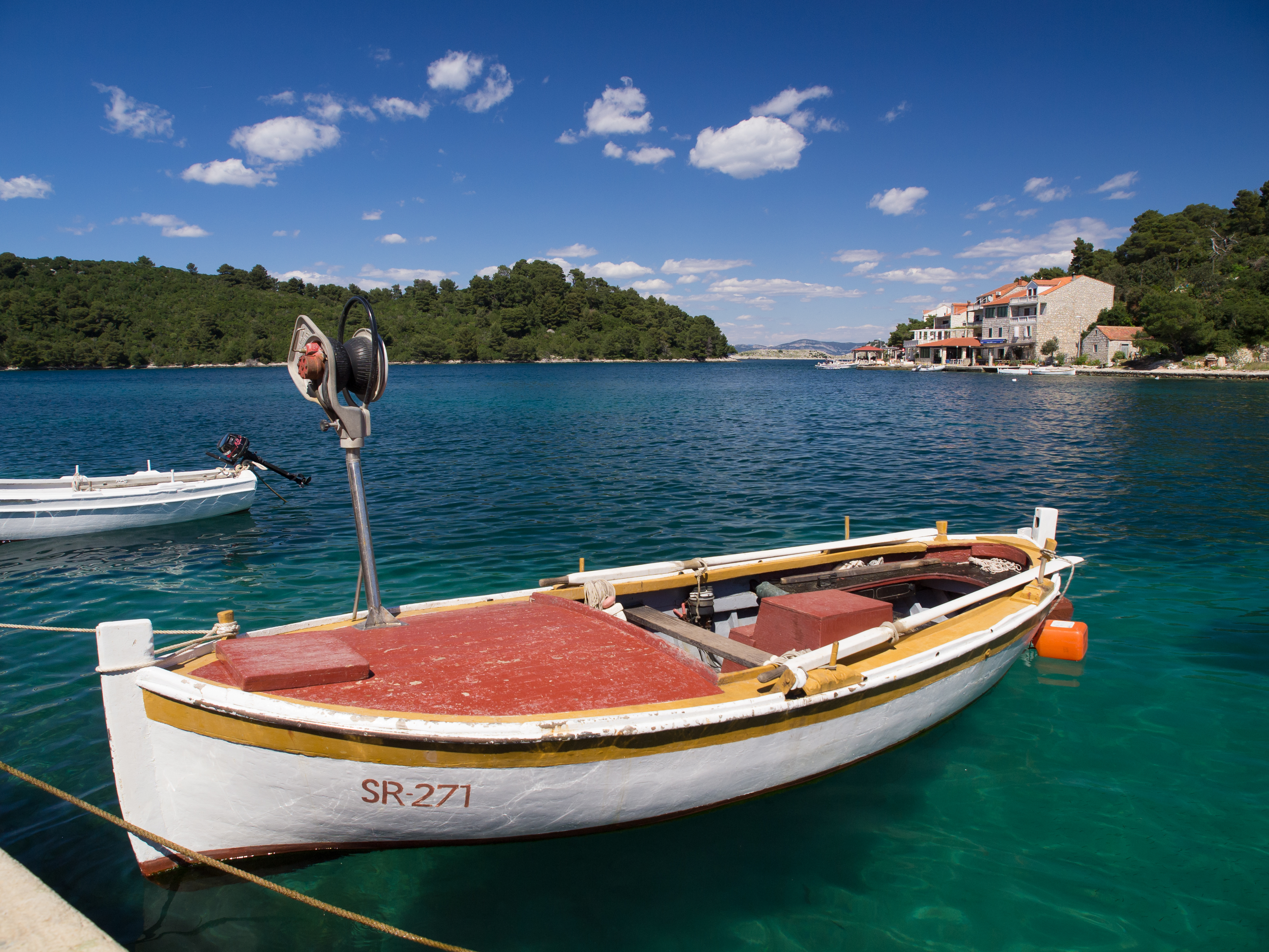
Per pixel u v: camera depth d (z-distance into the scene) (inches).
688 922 146.9
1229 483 661.9
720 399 1973.4
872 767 204.4
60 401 1911.9
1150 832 176.6
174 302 6284.5
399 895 152.9
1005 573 279.3
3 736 213.8
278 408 1690.5
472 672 155.6
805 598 209.6
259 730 133.0
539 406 1764.3
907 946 141.3
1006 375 3043.8
